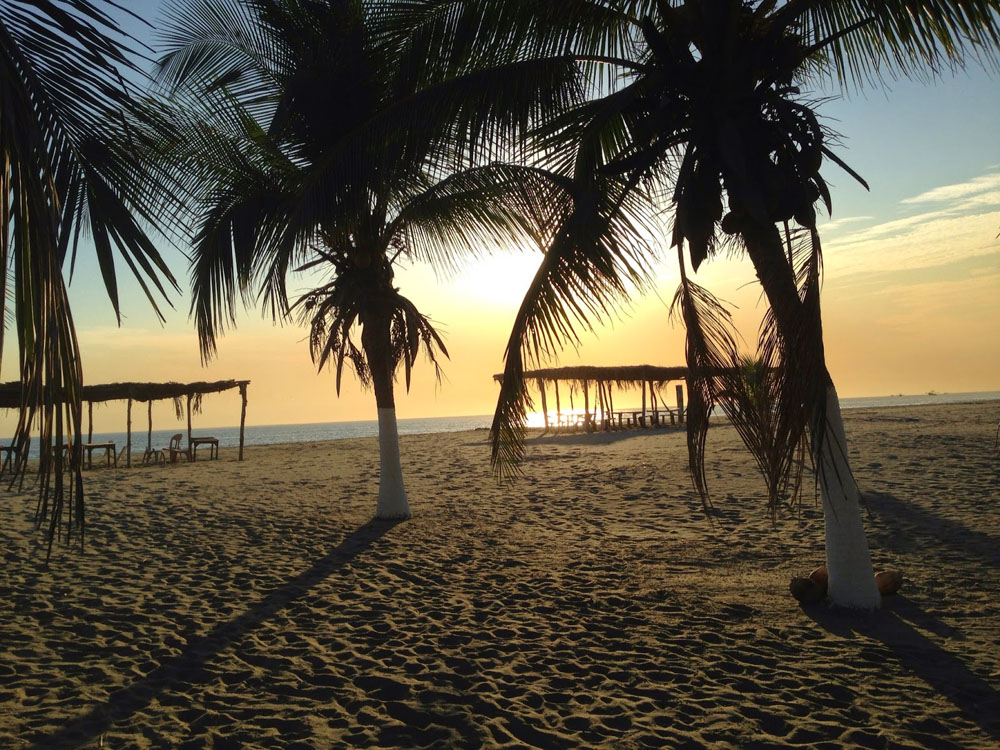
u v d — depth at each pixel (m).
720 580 7.00
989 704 4.04
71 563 8.35
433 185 9.57
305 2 9.30
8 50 2.70
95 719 4.18
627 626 5.71
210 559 8.53
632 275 5.97
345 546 9.15
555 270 5.75
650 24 5.37
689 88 5.39
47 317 2.54
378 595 6.84
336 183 7.53
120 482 16.58
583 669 4.84
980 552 7.30
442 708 4.28
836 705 4.13
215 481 16.72
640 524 10.13
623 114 6.50
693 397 5.26
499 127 6.70
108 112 2.98
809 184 4.97
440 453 22.80
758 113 5.39
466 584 7.18
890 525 8.76
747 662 4.85
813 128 4.99
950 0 5.44
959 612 5.62
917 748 3.59
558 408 30.27
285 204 9.25
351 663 5.07
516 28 6.63
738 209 5.38
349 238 10.40
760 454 5.09
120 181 3.05
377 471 18.33
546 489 13.95
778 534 8.87
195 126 8.42
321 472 18.50
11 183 2.55
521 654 5.16
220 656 5.25
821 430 4.95
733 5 5.23
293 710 4.30
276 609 6.43
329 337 10.43
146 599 6.80
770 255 5.26
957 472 12.02
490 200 8.94
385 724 4.08
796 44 5.39
